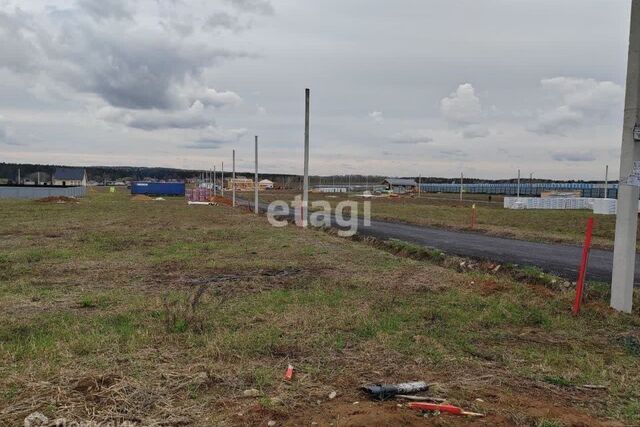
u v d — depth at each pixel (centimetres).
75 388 405
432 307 729
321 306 725
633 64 665
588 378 458
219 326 615
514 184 11112
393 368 470
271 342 541
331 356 502
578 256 1324
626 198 695
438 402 386
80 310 714
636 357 525
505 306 739
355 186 13662
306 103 2222
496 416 362
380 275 1016
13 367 459
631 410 389
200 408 373
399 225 2522
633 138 680
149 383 418
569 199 5697
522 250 1458
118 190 11262
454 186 12825
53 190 7150
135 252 1380
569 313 710
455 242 1686
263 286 891
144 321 642
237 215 3228
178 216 3103
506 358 510
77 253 1347
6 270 1070
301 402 385
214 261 1212
